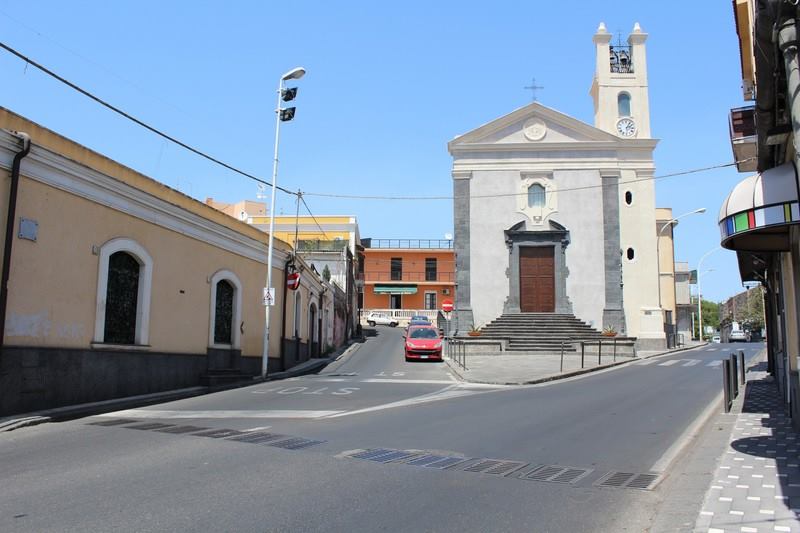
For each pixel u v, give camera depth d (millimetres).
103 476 7305
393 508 6289
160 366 16578
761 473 7500
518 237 41969
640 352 39188
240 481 7148
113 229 14781
